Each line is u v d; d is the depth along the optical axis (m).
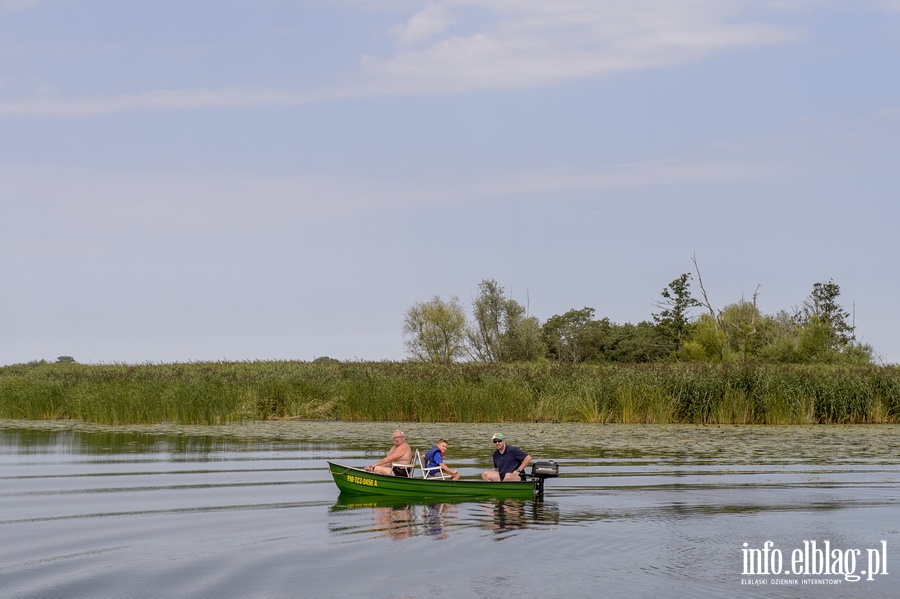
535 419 41.94
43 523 19.11
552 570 15.28
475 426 39.31
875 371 45.28
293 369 58.00
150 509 20.62
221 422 41.66
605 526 18.50
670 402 41.12
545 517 19.44
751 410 40.81
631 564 15.63
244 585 14.52
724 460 28.45
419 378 47.22
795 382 41.91
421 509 20.50
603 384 42.41
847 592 14.21
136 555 16.33
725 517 19.39
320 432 37.12
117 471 26.55
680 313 86.88
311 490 23.19
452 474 22.92
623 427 38.75
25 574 15.12
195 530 18.33
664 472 25.91
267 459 29.11
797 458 28.97
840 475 25.30
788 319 96.31
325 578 14.85
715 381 41.62
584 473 25.70
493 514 19.80
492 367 54.59
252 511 20.34
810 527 18.44
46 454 30.59
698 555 16.23
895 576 15.05
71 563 15.82
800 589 14.30
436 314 86.31
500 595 13.98
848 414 41.41
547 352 95.44
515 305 88.12
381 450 31.30
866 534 17.88
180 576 15.00
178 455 30.19
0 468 27.20
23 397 45.66
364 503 21.28
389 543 17.11
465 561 15.83
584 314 102.69
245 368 60.34
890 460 28.52
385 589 14.28
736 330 79.19
